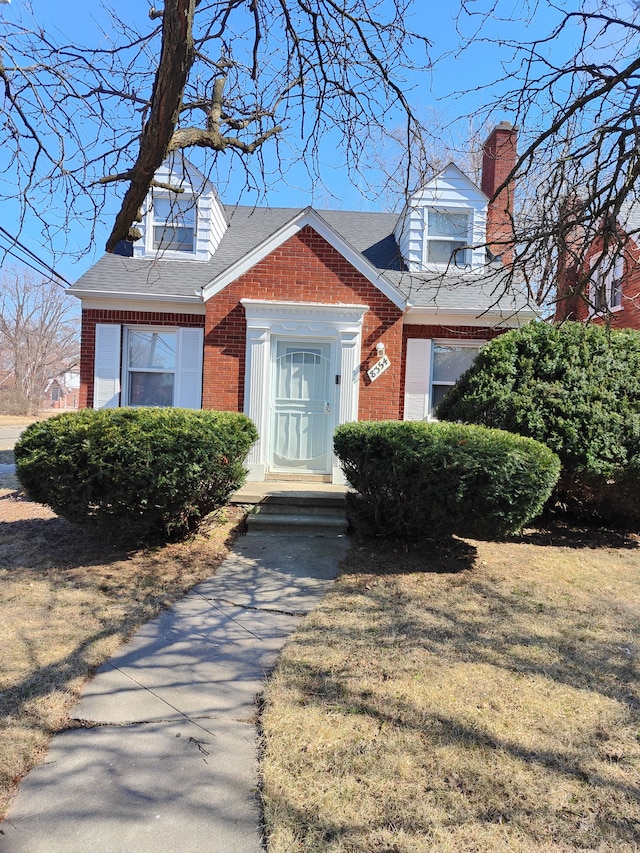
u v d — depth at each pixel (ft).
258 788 7.28
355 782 7.37
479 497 15.79
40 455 15.78
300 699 9.38
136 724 8.69
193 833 6.50
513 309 28.55
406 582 15.62
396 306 27.55
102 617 12.76
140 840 6.39
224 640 11.85
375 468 17.15
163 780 7.39
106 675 10.24
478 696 9.59
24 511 23.62
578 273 15.69
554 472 16.44
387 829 6.58
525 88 13.69
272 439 27.84
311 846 6.30
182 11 8.64
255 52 12.60
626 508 21.67
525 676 10.37
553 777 7.56
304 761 7.77
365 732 8.47
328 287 27.45
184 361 29.71
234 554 18.11
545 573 16.85
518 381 21.27
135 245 31.40
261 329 26.94
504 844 6.41
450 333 29.71
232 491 19.27
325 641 11.73
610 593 15.29
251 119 13.16
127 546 18.38
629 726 8.82
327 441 27.76
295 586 15.28
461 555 18.42
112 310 29.35
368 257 33.45
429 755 7.96
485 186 35.70
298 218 27.20
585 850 6.36
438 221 31.76
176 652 11.24
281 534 20.45
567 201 14.03
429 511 16.62
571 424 19.62
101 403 29.27
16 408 122.93
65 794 7.11
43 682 9.78
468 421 21.74
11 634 11.69
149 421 16.71
